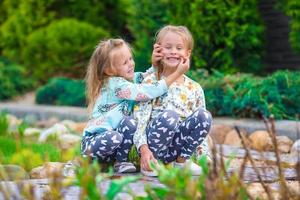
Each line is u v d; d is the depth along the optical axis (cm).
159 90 684
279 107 1102
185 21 1358
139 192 580
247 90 1124
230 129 1052
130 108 705
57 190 433
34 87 1669
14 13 1758
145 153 677
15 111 1432
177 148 697
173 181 427
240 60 1349
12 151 877
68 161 754
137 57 1383
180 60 701
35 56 1666
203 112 685
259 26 1336
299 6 1259
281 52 1481
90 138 701
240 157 848
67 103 1456
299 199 441
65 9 1736
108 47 700
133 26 1437
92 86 710
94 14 1730
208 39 1330
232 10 1322
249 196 434
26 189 471
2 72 1639
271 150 942
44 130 1159
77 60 1642
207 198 410
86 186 424
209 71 1347
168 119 676
